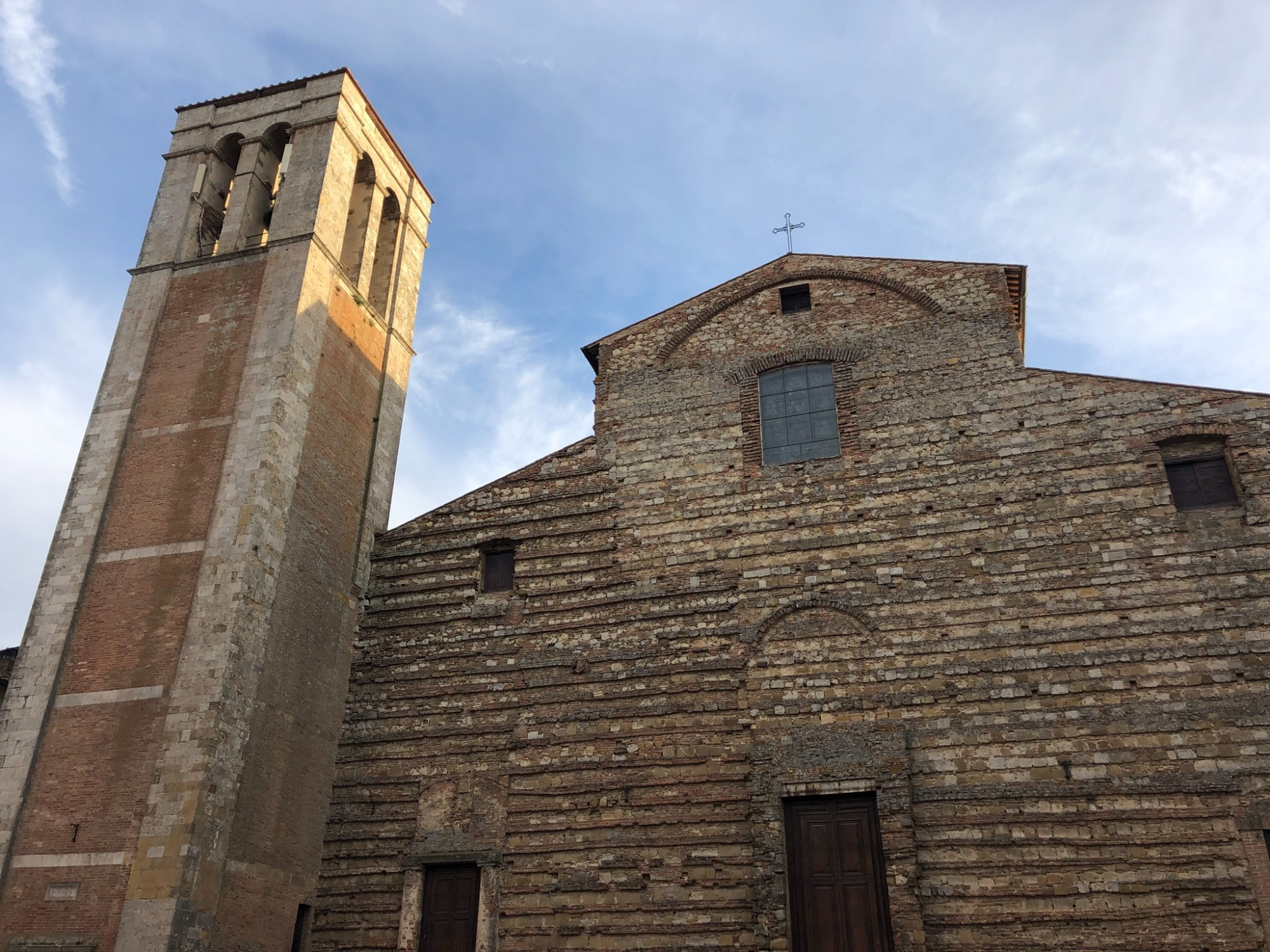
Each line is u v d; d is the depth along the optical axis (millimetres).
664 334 24078
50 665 19469
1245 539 17812
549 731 19891
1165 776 16422
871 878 17125
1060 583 18422
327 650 21250
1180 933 15375
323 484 22234
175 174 26266
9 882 17609
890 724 18031
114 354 23312
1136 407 19594
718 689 19328
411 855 19422
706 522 21203
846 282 23328
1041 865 16297
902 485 20297
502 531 22641
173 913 16328
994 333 21312
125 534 20672
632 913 17797
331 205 24625
